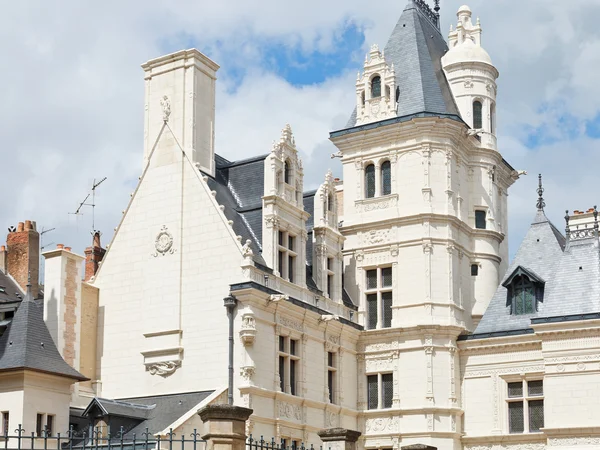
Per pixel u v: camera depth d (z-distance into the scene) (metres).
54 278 47.03
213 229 47.28
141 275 48.78
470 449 52.31
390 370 53.53
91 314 49.00
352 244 56.34
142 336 47.84
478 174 58.41
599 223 58.22
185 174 48.84
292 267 49.91
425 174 54.81
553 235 55.47
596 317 48.75
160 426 42.50
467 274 56.47
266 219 48.22
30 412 41.47
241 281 45.78
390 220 55.06
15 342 42.50
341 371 52.47
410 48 59.31
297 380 48.41
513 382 52.12
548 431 48.84
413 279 54.09
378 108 57.31
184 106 50.03
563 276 52.09
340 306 53.34
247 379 44.44
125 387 47.66
